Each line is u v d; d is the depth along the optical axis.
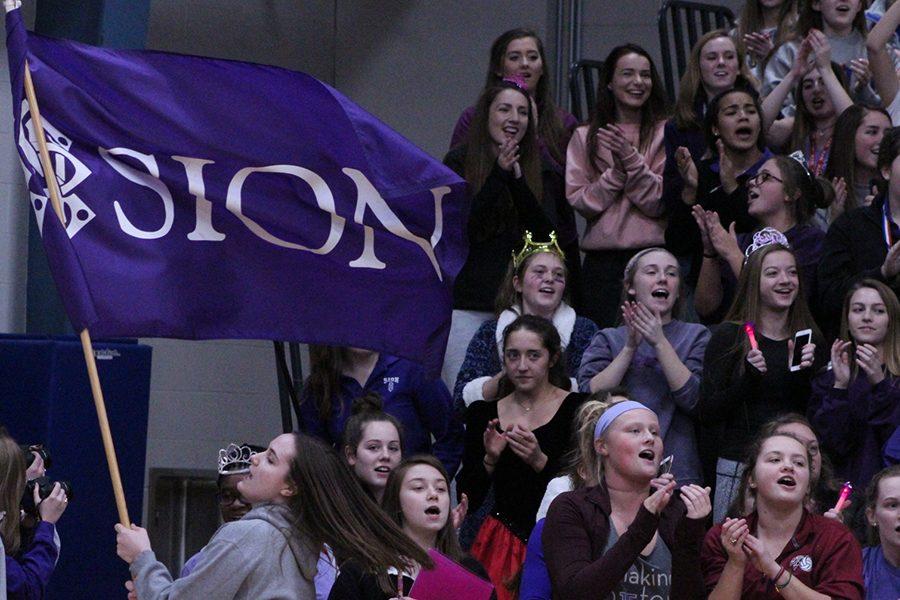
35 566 15.77
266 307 15.09
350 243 15.46
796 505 14.77
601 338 19.17
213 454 26.17
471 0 28.05
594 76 28.23
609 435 14.66
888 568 15.41
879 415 17.41
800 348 18.05
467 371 19.69
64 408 19.41
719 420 18.03
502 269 20.78
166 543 25.78
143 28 23.38
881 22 22.53
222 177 15.07
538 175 21.48
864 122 21.30
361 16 27.89
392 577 13.91
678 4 25.89
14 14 14.24
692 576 13.82
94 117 14.74
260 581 12.49
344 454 16.92
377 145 15.56
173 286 14.73
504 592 17.23
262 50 26.94
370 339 15.49
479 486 17.97
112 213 14.63
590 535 14.52
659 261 18.89
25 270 24.48
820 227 21.20
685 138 22.09
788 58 23.92
